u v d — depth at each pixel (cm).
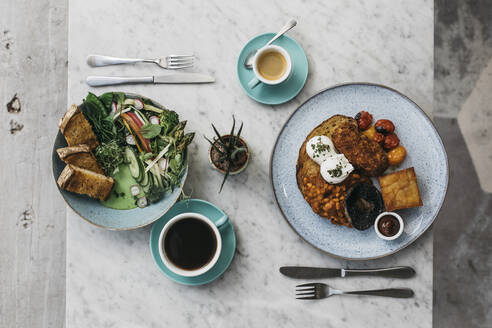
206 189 104
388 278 102
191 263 97
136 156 101
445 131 123
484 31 120
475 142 123
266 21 105
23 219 125
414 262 102
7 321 127
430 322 101
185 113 105
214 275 100
